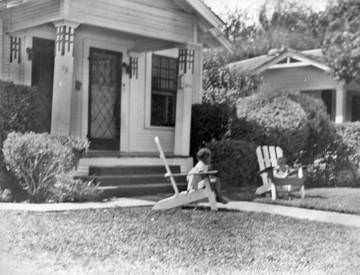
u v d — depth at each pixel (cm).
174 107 1633
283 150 1389
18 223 980
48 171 1155
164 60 1616
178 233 969
